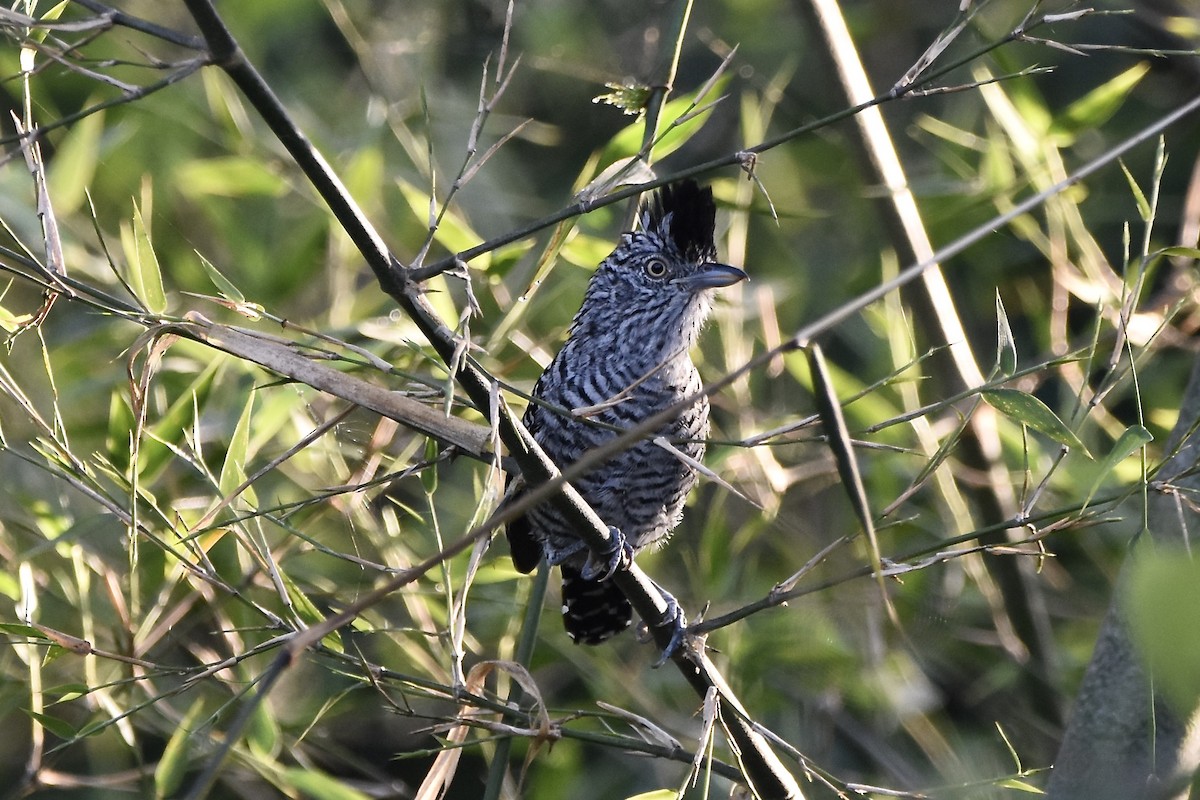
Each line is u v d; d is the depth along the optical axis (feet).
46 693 26.27
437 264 19.31
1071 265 34.91
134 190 37.11
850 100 31.81
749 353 36.60
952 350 32.07
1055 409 37.40
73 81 34.71
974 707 37.83
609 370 30.35
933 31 46.78
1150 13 39.63
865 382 38.78
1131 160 42.22
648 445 29.94
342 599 31.35
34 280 20.35
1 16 16.62
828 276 41.63
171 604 33.01
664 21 44.32
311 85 42.80
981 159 39.47
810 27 31.78
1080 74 44.86
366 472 29.40
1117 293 32.91
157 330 20.63
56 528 29.30
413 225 37.91
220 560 33.14
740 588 35.73
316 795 28.45
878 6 44.68
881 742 37.37
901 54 46.50
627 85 29.04
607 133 46.29
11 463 34.71
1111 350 32.07
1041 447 34.81
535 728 23.41
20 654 28.50
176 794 37.09
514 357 35.73
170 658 33.17
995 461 32.17
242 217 37.99
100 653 22.52
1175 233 41.73
